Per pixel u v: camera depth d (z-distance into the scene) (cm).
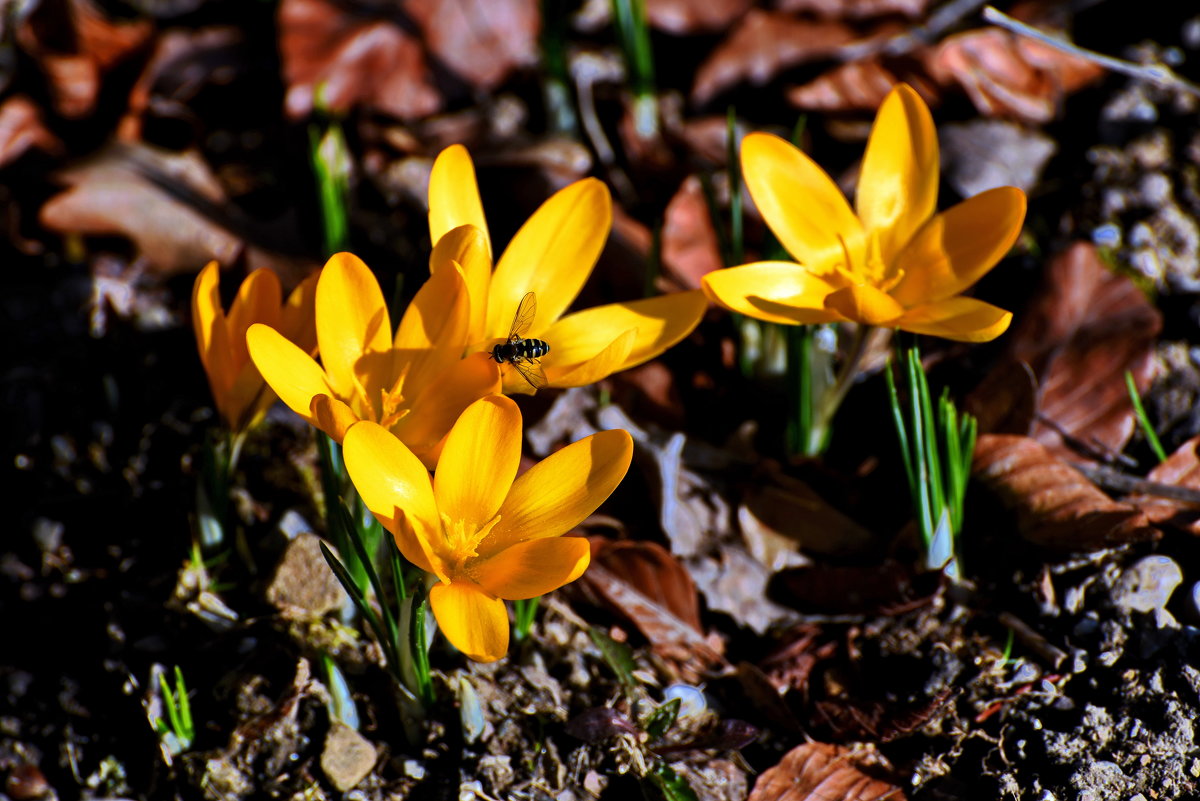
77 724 96
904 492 98
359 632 96
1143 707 95
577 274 94
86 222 103
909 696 95
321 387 91
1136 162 105
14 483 99
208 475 95
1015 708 95
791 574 97
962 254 94
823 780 94
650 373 100
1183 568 97
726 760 94
